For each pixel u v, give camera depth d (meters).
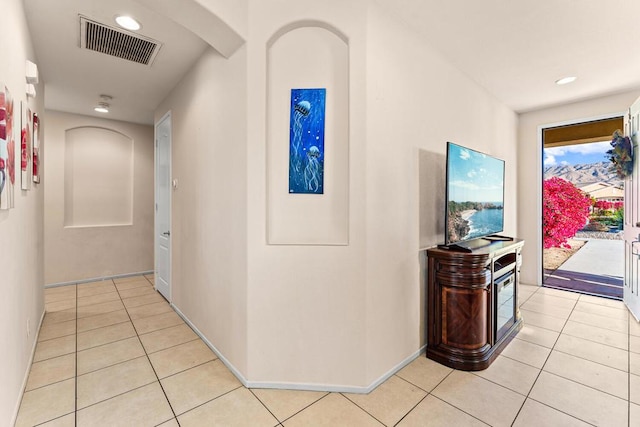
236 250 2.06
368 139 1.88
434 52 2.54
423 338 2.43
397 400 1.82
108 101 3.79
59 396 1.86
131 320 3.08
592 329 2.86
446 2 2.00
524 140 4.31
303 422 1.64
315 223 1.96
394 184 2.10
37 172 2.63
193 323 2.86
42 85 3.08
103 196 4.66
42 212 3.08
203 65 2.58
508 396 1.86
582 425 1.62
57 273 4.26
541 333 2.77
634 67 2.92
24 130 1.93
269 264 1.92
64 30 2.29
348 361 1.90
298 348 1.92
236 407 1.76
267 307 1.93
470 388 1.95
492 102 3.58
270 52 1.94
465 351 2.18
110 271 4.68
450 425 1.62
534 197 4.25
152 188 5.05
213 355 2.38
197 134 2.72
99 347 2.50
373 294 1.93
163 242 3.79
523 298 3.76
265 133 1.92
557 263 4.57
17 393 1.75
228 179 2.17
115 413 1.72
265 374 1.95
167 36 2.37
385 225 2.02
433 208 2.54
